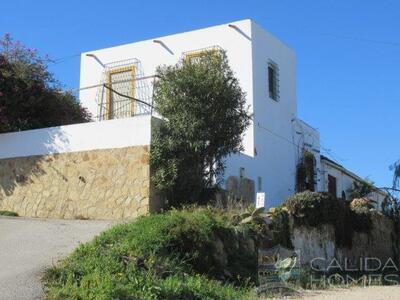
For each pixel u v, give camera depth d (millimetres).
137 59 26109
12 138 20266
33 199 19266
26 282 9867
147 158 17234
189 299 10305
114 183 17750
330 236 18844
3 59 21250
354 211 21016
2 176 20141
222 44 24422
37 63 21984
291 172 26609
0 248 12531
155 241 12141
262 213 16703
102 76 26719
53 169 19109
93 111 26359
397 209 24812
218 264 13438
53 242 13102
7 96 20906
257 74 24203
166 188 16969
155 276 10727
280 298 12766
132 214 17125
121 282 9695
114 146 18031
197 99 17000
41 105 21766
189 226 13047
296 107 27812
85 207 18125
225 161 19500
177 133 16906
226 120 17312
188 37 25125
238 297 11492
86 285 9438
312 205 18156
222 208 16500
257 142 23672
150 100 24969
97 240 12016
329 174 31875
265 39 25156
